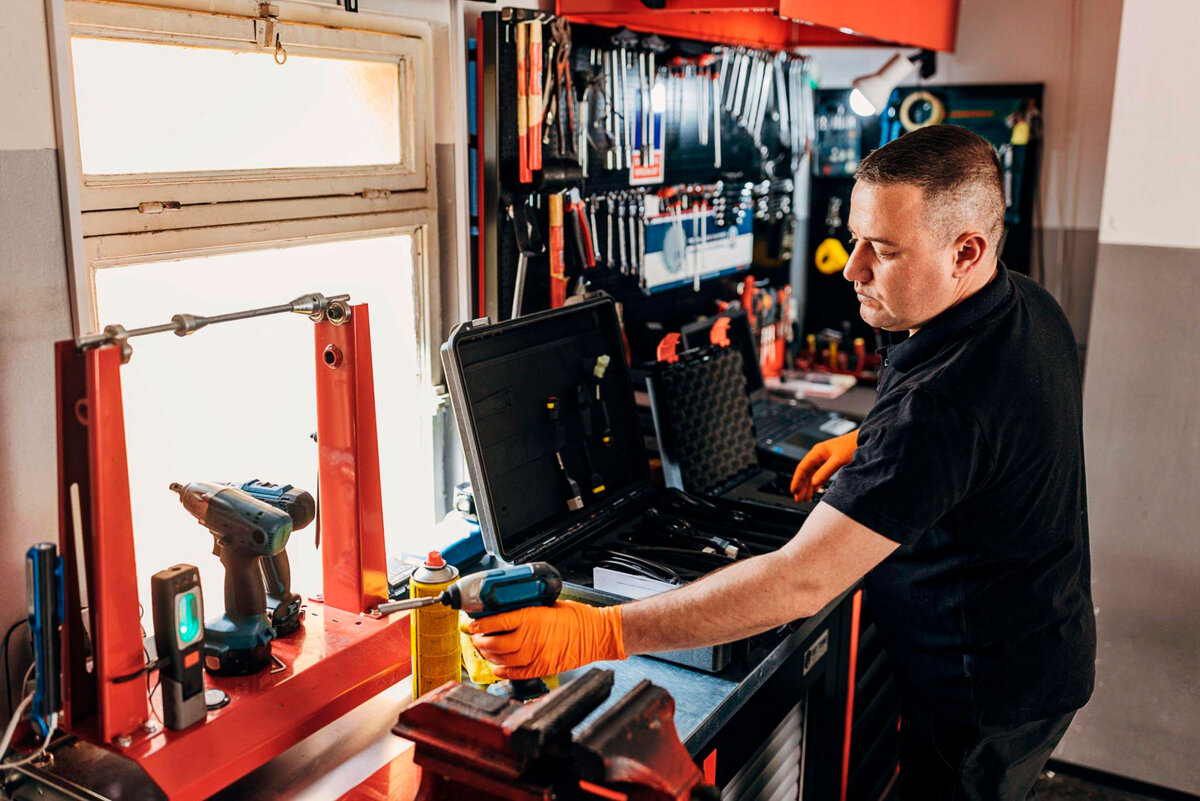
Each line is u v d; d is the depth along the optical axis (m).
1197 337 2.50
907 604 1.84
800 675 2.01
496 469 1.88
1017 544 1.67
